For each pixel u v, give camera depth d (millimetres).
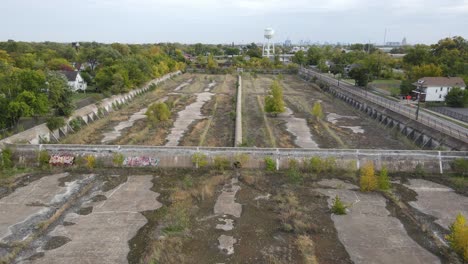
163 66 106875
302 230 23828
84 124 52094
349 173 33656
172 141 45281
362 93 74938
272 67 142125
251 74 125125
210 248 21703
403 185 31812
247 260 20500
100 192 29688
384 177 30438
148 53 133625
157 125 53500
